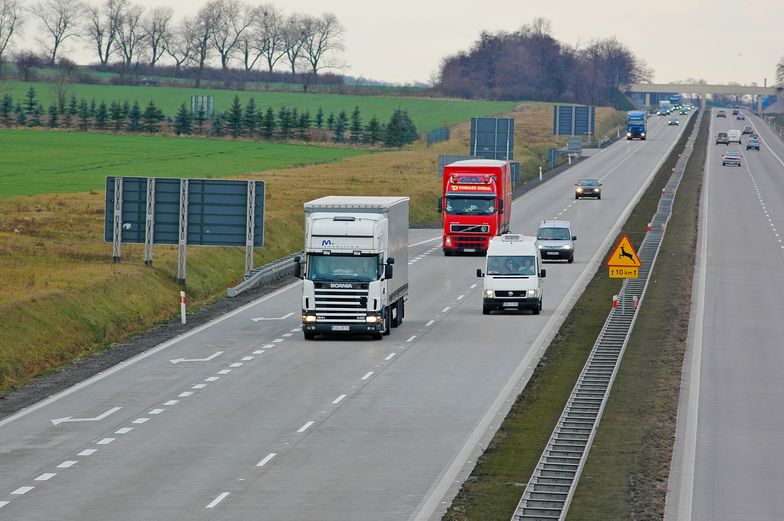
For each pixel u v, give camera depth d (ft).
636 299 497.05
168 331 458.91
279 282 606.14
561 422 302.86
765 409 330.54
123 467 261.03
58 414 316.19
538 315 495.41
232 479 251.60
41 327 430.20
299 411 318.45
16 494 239.30
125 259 598.34
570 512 229.25
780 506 239.09
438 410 320.09
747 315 499.92
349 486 246.88
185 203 574.97
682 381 366.43
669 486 252.83
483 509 230.68
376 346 421.18
